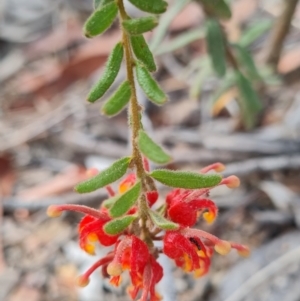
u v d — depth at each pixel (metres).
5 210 0.22
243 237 0.20
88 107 0.26
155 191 0.10
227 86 0.20
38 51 0.30
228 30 0.26
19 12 0.32
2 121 0.27
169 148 0.23
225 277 0.18
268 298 0.17
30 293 0.20
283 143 0.21
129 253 0.10
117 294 0.19
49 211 0.10
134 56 0.09
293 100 0.23
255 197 0.21
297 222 0.19
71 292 0.20
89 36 0.08
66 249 0.21
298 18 0.26
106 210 0.10
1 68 0.30
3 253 0.21
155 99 0.09
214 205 0.10
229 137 0.22
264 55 0.22
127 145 0.24
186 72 0.25
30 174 0.24
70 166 0.24
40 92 0.28
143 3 0.08
